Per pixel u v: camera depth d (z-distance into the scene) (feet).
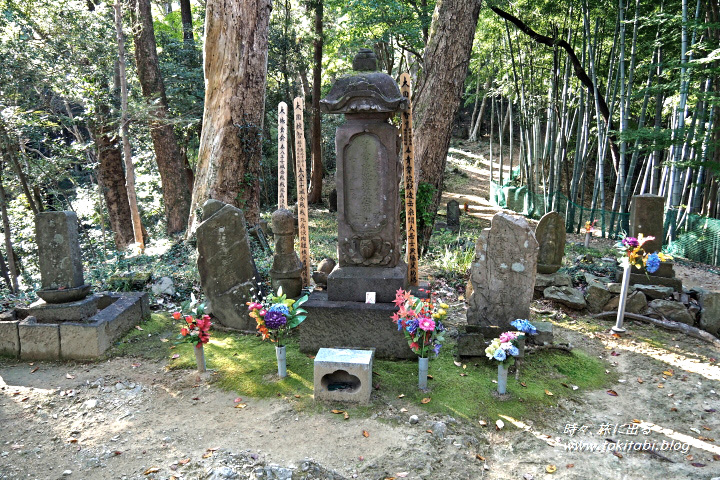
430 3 54.44
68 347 16.83
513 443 12.44
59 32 38.70
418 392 14.44
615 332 20.07
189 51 56.39
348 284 16.71
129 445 12.12
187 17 57.98
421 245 31.40
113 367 16.33
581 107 57.00
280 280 18.44
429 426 12.75
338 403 13.87
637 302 21.40
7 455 11.78
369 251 16.49
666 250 44.70
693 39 35.04
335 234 47.47
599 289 22.16
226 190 33.60
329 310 16.53
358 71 16.72
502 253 17.31
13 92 35.40
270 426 12.82
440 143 31.53
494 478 11.10
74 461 11.53
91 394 14.64
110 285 22.89
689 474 11.44
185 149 61.16
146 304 20.42
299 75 78.02
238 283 18.94
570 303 22.29
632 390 15.56
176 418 13.30
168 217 50.21
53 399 14.33
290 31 65.41
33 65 35.27
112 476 10.95
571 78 64.54
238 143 33.40
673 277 22.27
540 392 14.82
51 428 12.92
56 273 17.12
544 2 49.26
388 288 16.47
